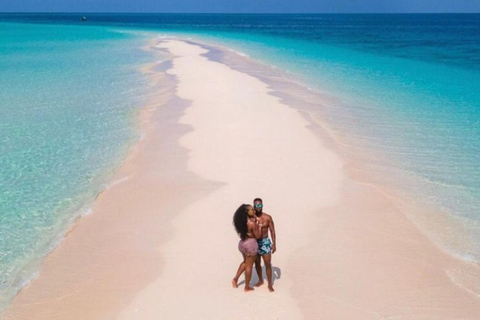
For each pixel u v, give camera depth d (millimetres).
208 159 16859
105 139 19344
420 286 9820
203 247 11203
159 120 22094
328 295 9492
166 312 9016
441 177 15562
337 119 22516
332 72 37375
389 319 8852
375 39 78375
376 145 18703
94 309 9156
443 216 12898
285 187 14500
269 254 9320
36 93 28219
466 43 68875
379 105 25625
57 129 20672
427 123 21953
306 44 66625
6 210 13094
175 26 139875
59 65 40219
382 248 11211
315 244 11328
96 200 13820
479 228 12266
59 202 13648
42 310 9172
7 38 73250
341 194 14109
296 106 24969
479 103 25984
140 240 11586
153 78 33438
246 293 9516
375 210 13141
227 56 49281
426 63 43156
